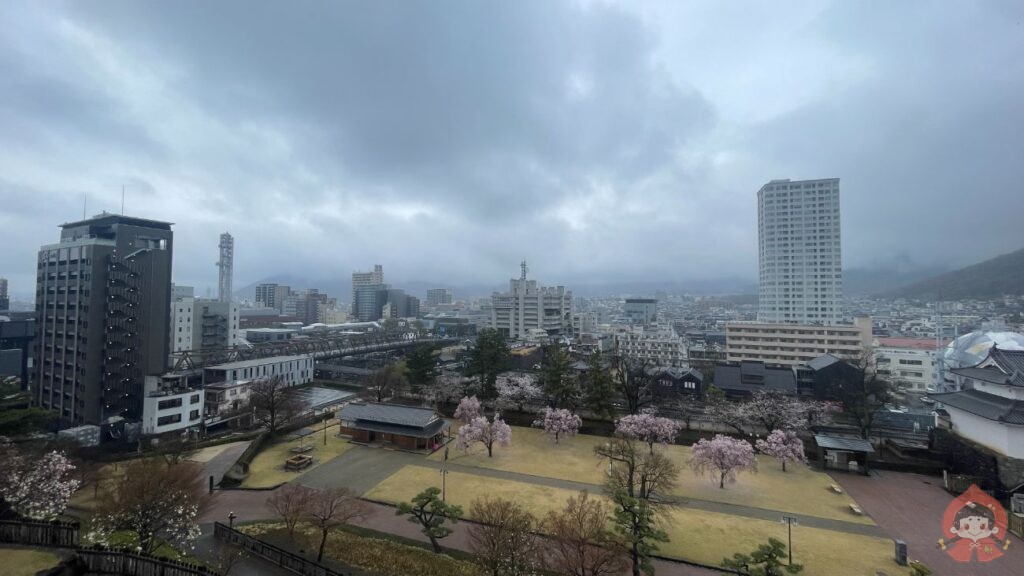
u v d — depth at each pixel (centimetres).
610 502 3831
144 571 2145
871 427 5819
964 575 2928
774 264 15212
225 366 8538
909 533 3481
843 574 2908
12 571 2003
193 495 3081
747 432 5844
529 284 17425
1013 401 4281
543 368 7762
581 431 6156
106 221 7269
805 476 4672
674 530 3491
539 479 4472
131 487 2812
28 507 2683
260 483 4291
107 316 6831
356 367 11206
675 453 5303
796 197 15012
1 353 8056
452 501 3947
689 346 12975
